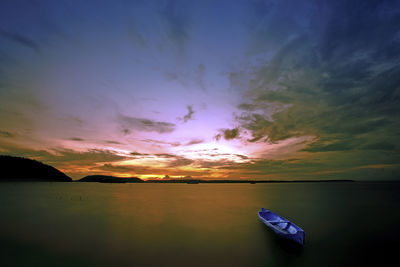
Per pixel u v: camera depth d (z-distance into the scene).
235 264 11.11
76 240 14.45
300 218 23.30
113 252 12.44
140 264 10.90
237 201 41.34
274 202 39.38
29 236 15.20
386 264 11.21
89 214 23.86
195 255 12.22
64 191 60.47
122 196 49.97
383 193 65.00
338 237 15.89
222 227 18.70
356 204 36.09
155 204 34.78
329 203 38.00
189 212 26.78
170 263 11.07
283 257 12.08
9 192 52.69
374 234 16.75
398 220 22.17
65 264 10.73
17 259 11.26
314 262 11.42
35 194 47.59
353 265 11.06
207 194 61.28
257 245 13.95
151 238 15.21
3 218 21.22
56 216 22.38
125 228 17.84
